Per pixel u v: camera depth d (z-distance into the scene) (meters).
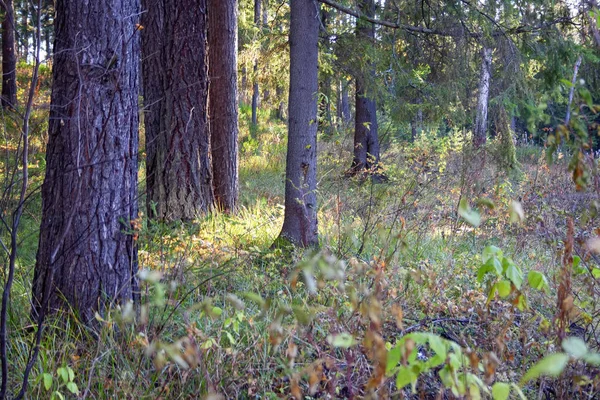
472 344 3.62
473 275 5.46
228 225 7.43
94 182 3.78
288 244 6.22
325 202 7.55
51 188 3.80
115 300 3.89
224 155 8.60
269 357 3.47
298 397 2.18
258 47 12.34
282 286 4.59
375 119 13.50
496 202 6.26
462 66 8.87
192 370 3.16
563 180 6.23
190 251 5.23
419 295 4.25
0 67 14.41
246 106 25.62
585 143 2.27
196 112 7.95
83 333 3.71
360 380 2.91
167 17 7.84
